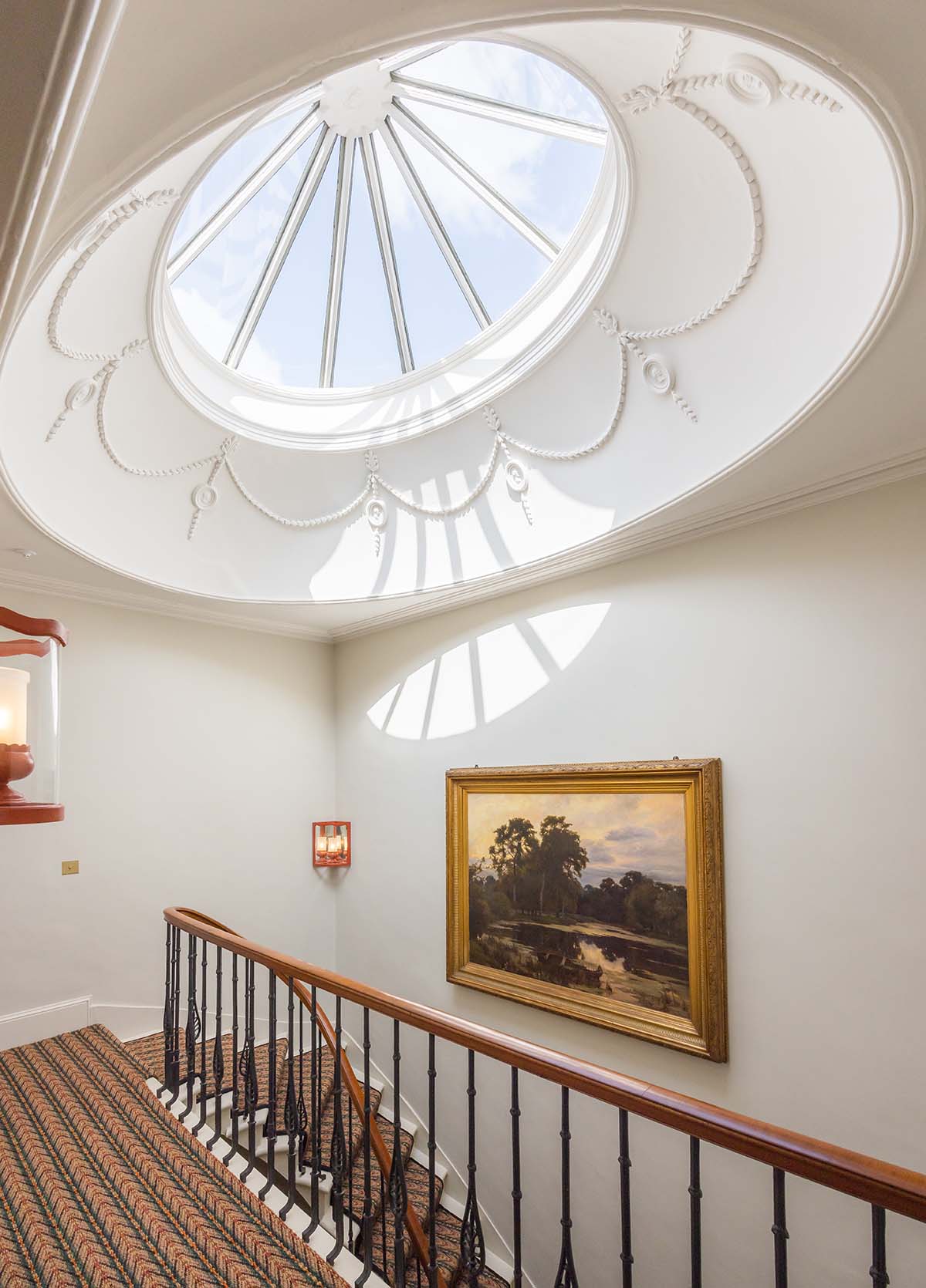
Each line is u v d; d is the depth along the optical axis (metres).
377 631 6.77
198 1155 3.21
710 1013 4.05
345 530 5.83
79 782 5.35
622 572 4.92
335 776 7.02
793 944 3.82
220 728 6.25
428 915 5.96
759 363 3.34
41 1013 4.95
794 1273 3.62
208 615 6.18
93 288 3.28
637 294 3.68
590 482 4.60
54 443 4.05
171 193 2.98
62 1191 2.90
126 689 5.70
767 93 2.35
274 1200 3.95
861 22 1.53
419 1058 5.83
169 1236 2.65
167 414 4.54
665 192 3.11
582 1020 4.69
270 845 6.45
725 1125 1.73
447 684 6.07
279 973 3.16
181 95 1.32
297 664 6.91
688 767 4.31
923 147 1.82
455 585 5.50
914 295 2.33
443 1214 5.18
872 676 3.67
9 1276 2.41
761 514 4.14
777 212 2.81
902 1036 3.40
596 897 4.76
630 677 4.79
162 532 5.14
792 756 3.94
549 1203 4.76
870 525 3.74
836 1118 3.58
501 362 4.69
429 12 1.28
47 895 5.10
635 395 4.07
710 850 4.17
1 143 0.98
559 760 5.15
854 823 3.66
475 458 5.13
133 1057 4.38
